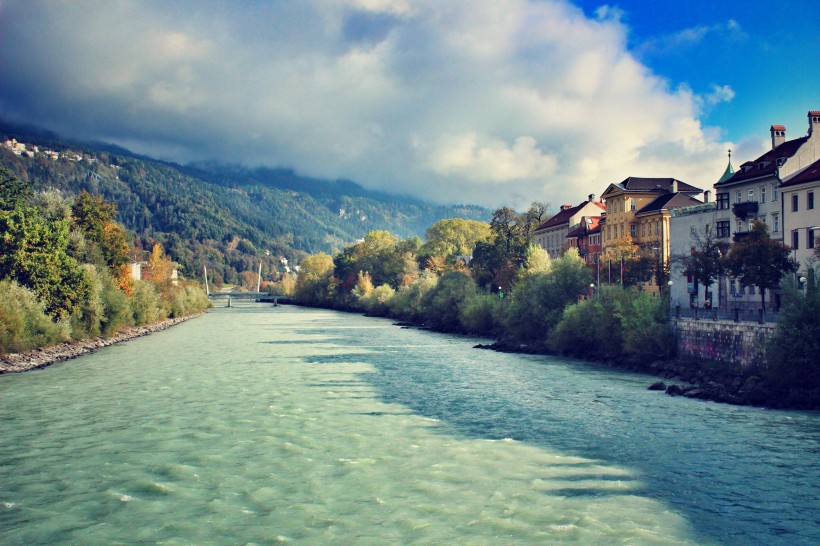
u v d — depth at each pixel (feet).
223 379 190.49
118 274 369.71
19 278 254.27
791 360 149.28
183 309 545.85
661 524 78.59
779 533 76.07
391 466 100.78
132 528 78.02
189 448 111.04
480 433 121.39
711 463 101.86
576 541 74.13
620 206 405.18
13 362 216.13
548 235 524.52
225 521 79.97
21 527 78.43
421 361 238.07
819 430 122.31
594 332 239.71
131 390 169.68
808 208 222.89
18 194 318.86
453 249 649.20
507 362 233.96
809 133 251.60
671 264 308.60
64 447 111.75
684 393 160.86
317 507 84.17
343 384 180.86
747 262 208.44
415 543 73.72
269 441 115.55
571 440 115.96
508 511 82.64
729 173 306.76
